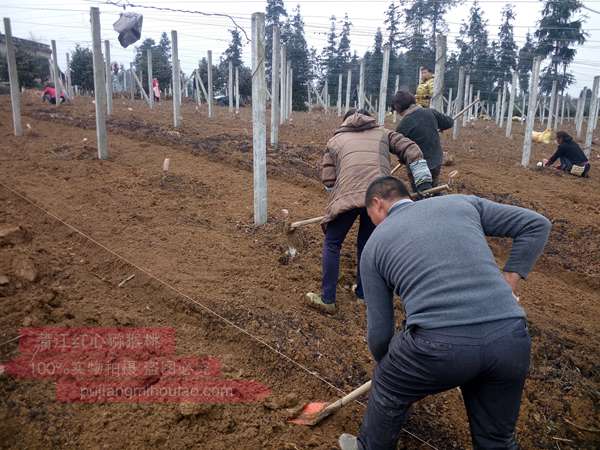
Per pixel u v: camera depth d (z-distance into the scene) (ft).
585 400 12.37
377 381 8.25
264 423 9.71
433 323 7.34
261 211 18.49
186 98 87.81
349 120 13.93
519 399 7.84
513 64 88.94
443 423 10.80
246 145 30.63
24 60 85.97
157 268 14.55
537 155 42.42
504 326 7.30
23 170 23.00
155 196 20.84
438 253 7.61
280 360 11.46
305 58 95.35
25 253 14.35
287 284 15.08
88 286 13.48
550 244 22.17
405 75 83.15
